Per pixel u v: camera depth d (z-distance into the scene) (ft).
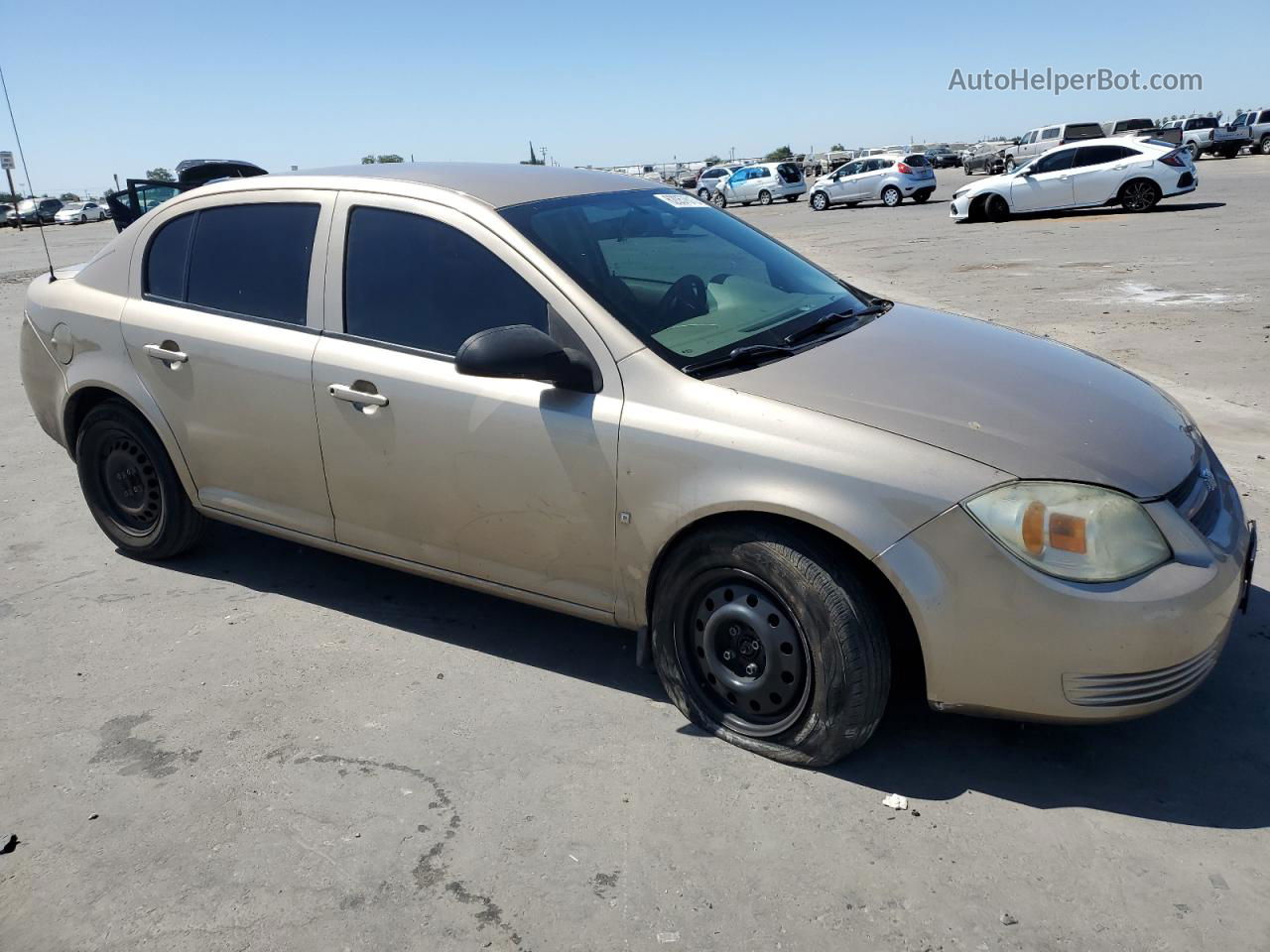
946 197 111.45
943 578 8.59
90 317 14.01
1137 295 35.24
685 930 7.84
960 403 9.48
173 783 9.86
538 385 10.46
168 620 13.30
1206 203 70.23
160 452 14.02
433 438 11.06
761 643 9.63
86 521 17.17
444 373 11.00
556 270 10.58
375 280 11.68
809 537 9.12
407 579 14.40
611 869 8.51
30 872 8.73
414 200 11.59
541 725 10.65
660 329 10.40
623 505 9.98
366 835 9.03
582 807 9.30
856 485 8.80
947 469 8.67
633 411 9.84
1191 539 8.77
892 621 9.49
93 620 13.38
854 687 9.12
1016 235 59.93
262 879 8.54
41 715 11.14
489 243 10.96
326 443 11.95
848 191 107.65
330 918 8.09
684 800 9.34
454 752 10.21
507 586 11.28
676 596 10.05
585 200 12.18
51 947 7.91
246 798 9.59
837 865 8.46
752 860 8.56
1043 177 70.28
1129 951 7.49
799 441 9.09
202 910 8.22
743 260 12.54
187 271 13.37
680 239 12.32
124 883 8.56
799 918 7.91
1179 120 149.28
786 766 9.80
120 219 57.67
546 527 10.61
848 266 49.39
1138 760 9.74
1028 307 33.94
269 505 12.95
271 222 12.66
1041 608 8.41
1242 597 9.71
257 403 12.41
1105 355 26.20
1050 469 8.64
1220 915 7.79
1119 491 8.63
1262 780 9.38
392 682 11.60
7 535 16.63
